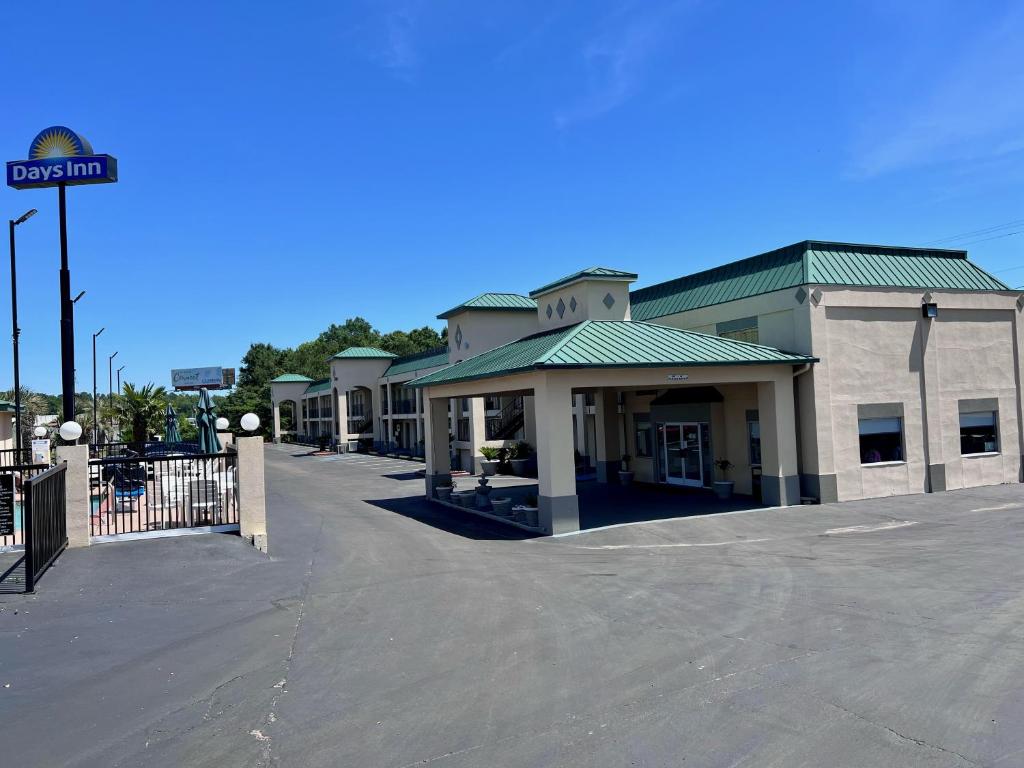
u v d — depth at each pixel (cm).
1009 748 504
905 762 489
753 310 2130
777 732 542
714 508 1909
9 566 1120
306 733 561
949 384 2144
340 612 916
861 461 2005
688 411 2328
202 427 2352
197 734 562
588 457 3322
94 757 527
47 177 1722
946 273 2189
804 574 1116
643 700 612
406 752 525
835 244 2081
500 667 705
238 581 1072
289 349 10406
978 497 1972
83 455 1242
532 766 499
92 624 855
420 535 1616
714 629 820
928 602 912
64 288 1758
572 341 1778
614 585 1070
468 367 2233
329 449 5922
